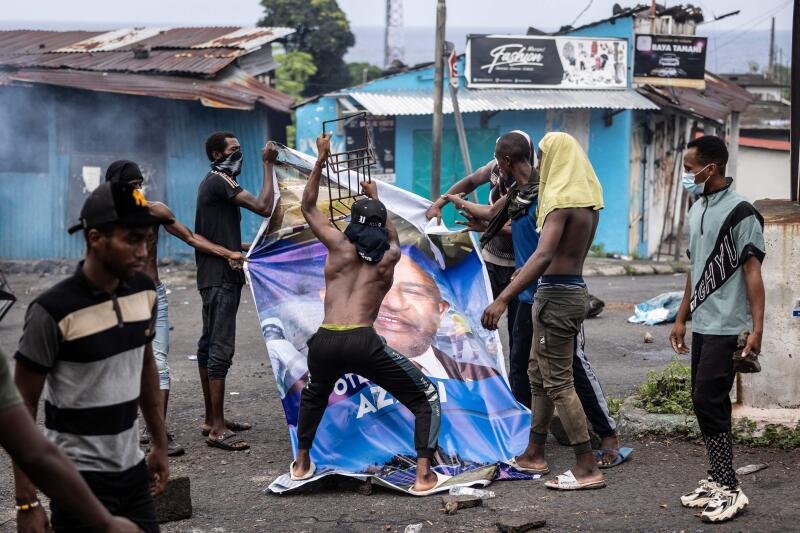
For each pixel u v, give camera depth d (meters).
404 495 5.14
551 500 4.99
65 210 16.12
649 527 4.56
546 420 5.40
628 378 7.90
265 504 5.03
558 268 5.08
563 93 18.30
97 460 3.18
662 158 20.70
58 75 15.52
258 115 15.84
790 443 5.70
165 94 14.91
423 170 18.95
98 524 2.60
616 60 18.56
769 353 5.88
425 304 6.09
